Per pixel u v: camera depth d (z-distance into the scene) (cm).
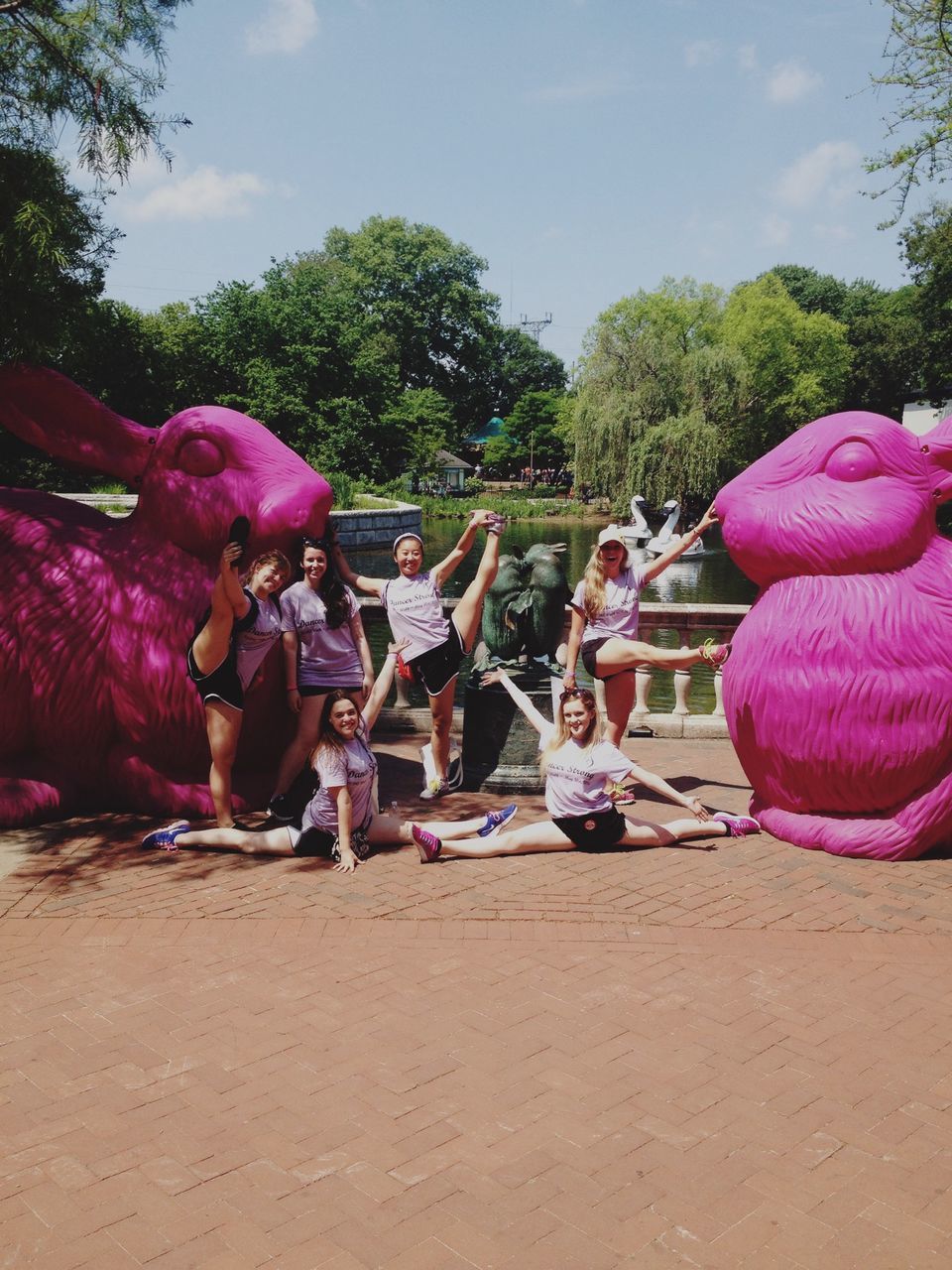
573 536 4650
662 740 872
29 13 780
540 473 8150
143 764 639
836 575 575
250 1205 305
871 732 562
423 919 505
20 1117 346
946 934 495
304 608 628
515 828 631
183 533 620
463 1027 406
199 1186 314
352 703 565
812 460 590
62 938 480
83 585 623
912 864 583
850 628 561
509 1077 372
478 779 717
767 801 634
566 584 721
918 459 581
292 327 4781
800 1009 423
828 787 586
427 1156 328
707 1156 329
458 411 8288
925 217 2691
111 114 782
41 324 782
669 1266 282
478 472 8306
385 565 3403
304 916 506
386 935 487
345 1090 363
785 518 582
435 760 707
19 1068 376
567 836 593
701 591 2792
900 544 565
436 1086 366
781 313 5388
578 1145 334
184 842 590
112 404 3572
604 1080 370
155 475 626
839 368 5700
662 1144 335
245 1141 335
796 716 576
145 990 433
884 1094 364
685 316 5384
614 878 561
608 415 4453
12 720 624
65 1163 324
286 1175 319
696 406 4497
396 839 600
